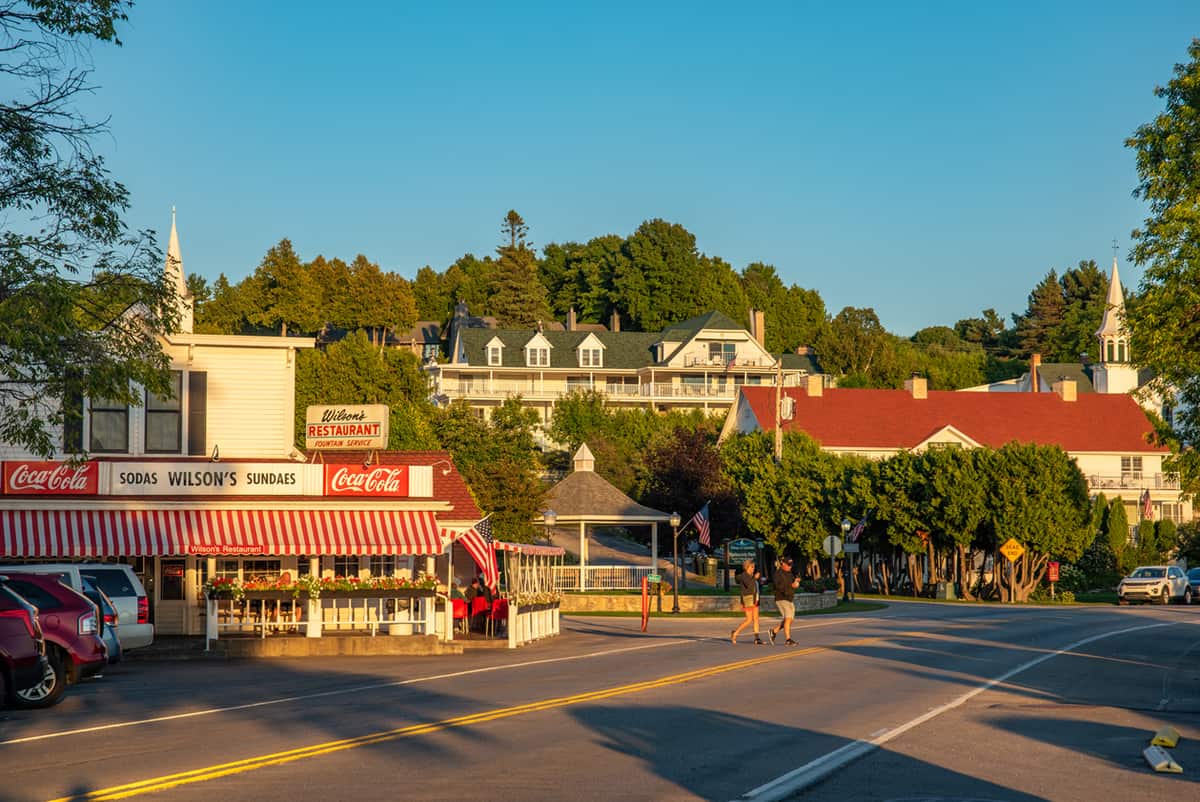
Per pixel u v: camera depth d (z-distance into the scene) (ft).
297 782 39.40
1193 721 57.00
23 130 71.61
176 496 102.63
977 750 47.55
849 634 116.88
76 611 65.41
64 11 70.64
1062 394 325.01
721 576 227.40
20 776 41.06
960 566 232.73
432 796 37.04
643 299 523.70
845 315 593.01
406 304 481.46
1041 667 83.61
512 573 113.19
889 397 319.68
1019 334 555.28
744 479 243.19
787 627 104.37
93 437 113.39
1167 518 298.35
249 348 118.52
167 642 102.32
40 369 74.90
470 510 114.21
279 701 63.46
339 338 482.28
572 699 62.59
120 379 73.46
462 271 604.08
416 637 98.78
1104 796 38.75
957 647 100.27
